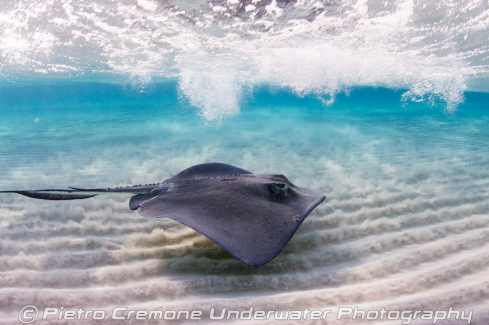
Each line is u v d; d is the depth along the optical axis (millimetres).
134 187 2953
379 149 7480
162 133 10828
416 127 11781
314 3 6824
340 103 33188
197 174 3719
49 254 2699
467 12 7047
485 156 6652
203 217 2309
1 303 2061
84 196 2707
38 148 8078
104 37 8547
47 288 2229
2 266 2484
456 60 10062
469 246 2820
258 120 15547
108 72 13984
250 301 2090
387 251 2783
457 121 14289
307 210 2406
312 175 5277
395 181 4887
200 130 11469
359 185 4684
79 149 7898
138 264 2551
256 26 7930
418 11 6977
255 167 5789
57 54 10102
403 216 3529
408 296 2143
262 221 2229
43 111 29297
